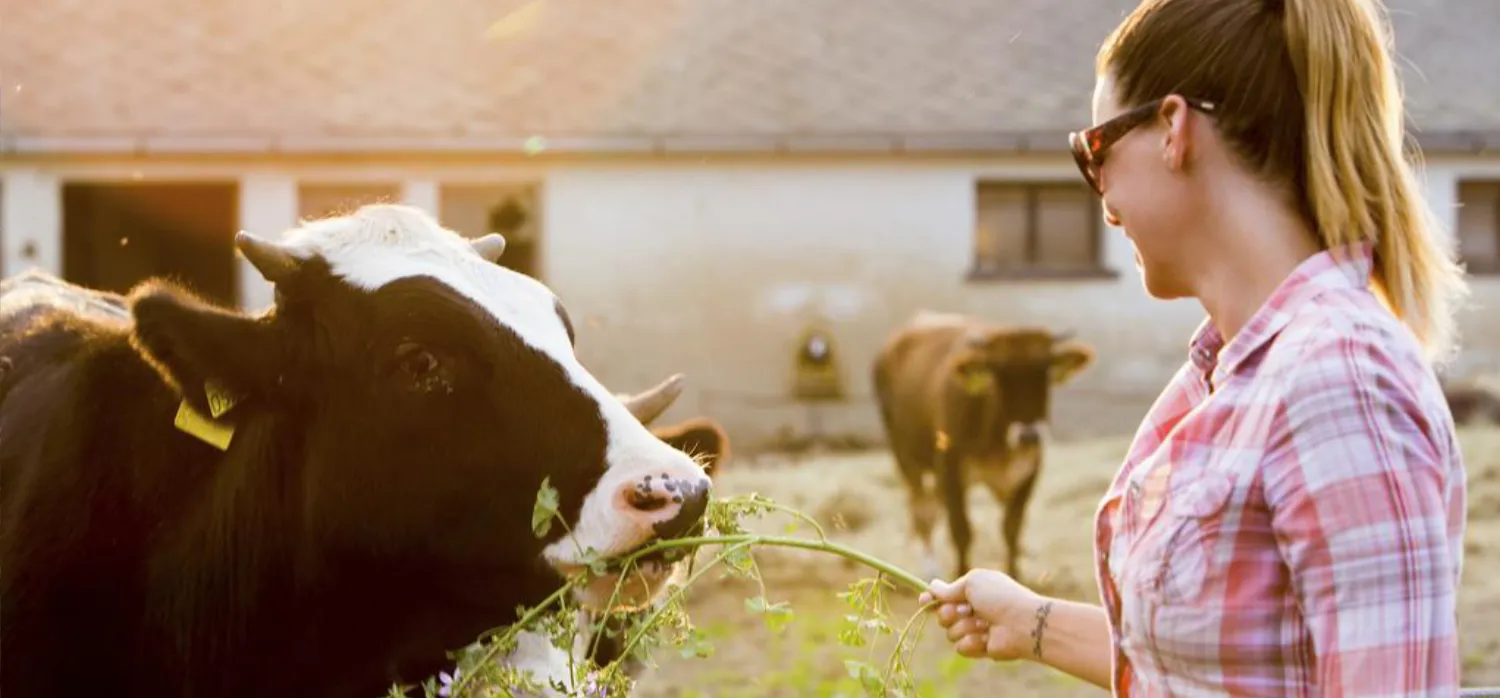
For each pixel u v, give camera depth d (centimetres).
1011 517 1044
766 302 1739
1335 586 169
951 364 1042
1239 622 180
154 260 1956
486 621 308
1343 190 186
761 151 1719
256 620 314
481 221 1730
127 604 318
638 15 1870
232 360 303
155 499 320
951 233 1761
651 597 286
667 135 1709
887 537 1166
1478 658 721
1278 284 189
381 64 1780
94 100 1681
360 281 307
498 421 296
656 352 1728
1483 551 1028
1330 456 171
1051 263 1802
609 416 297
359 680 315
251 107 1703
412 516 300
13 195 1638
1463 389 1655
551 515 278
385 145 1667
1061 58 1886
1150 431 211
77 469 321
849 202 1750
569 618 266
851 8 1919
